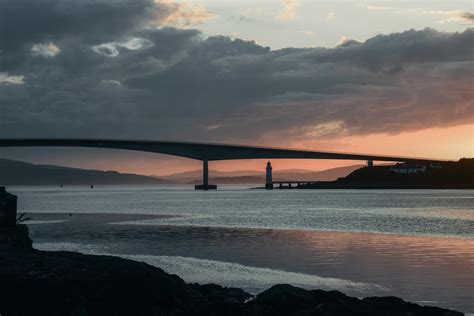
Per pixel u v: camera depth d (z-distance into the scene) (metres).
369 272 34.75
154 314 23.08
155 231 64.19
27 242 33.34
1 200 34.41
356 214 93.38
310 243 50.19
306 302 24.06
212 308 23.97
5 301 21.70
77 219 86.50
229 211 106.88
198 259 40.97
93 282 22.83
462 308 26.22
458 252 43.19
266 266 37.59
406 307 23.70
